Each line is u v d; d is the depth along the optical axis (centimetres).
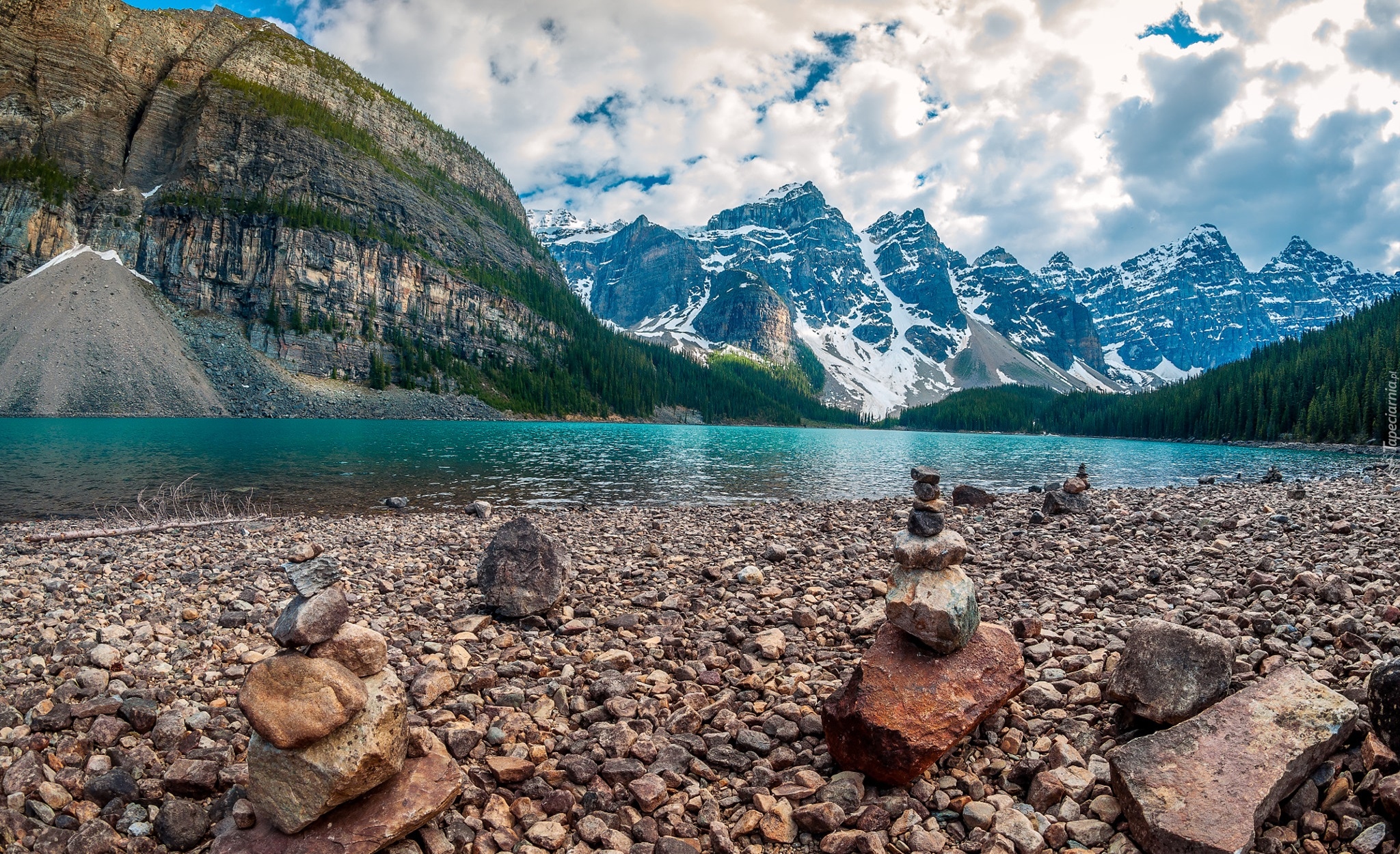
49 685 691
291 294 16162
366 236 18050
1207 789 441
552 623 965
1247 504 2255
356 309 17162
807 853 462
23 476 3500
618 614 980
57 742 574
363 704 439
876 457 7369
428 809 458
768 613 992
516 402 18438
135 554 1548
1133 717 564
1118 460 7344
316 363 15738
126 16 19925
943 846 455
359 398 15588
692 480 4281
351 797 441
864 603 1043
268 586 1241
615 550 1582
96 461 4259
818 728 618
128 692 672
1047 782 496
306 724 420
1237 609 888
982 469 5916
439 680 695
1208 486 3331
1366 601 869
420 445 6725
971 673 564
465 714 654
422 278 19000
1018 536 1656
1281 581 996
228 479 3606
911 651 582
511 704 682
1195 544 1422
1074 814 475
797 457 7069
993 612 941
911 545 596
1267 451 10100
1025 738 575
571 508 2883
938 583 585
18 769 518
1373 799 438
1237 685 604
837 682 718
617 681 711
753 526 2039
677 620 970
